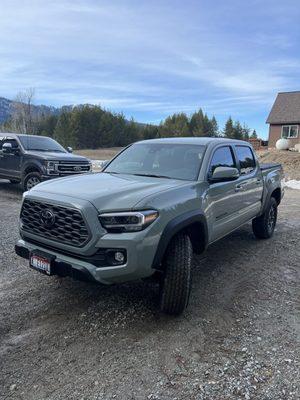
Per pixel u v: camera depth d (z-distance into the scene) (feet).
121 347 10.75
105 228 11.00
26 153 34.32
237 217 17.37
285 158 83.76
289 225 27.09
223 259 18.61
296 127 121.70
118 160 17.42
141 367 9.89
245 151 19.33
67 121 231.50
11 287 14.48
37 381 9.28
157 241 11.25
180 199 12.44
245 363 10.15
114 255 10.96
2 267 16.46
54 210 11.81
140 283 15.05
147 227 11.05
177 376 9.57
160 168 15.53
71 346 10.74
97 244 10.93
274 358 10.41
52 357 10.23
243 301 13.92
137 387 9.13
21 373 9.55
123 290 14.38
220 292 14.65
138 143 18.25
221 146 16.71
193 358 10.32
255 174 19.63
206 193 14.01
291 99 129.90
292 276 16.67
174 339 11.21
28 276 15.55
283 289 15.17
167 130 262.06
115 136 245.45
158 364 10.03
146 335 11.38
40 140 37.86
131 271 10.93
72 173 34.53
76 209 11.14
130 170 16.11
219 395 8.91
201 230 13.75
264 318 12.67
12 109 188.14
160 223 11.34
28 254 12.66
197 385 9.24
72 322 12.02
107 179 14.14
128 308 12.99
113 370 9.75
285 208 34.94
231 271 16.97
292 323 12.39
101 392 8.94
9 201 32.35
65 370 9.71
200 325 12.06
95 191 12.03
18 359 10.09
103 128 233.96
